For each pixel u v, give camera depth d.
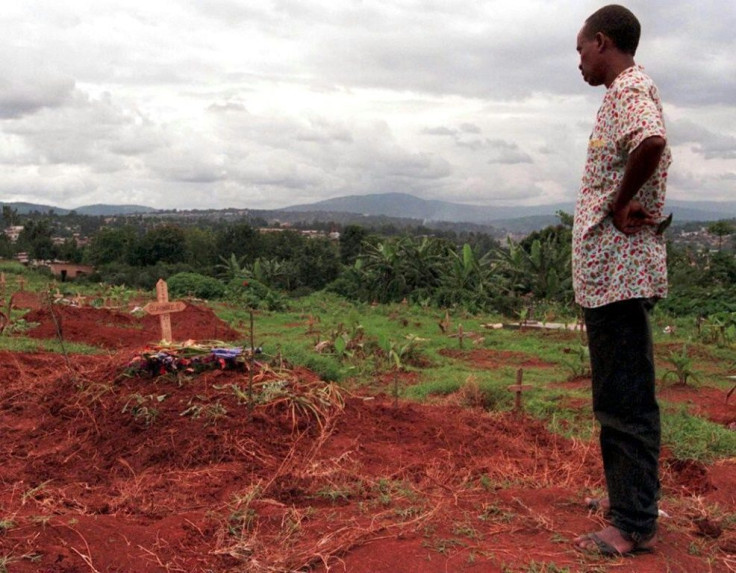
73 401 5.39
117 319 12.89
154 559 2.97
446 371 9.58
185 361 5.46
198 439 4.55
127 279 28.94
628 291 2.94
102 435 4.80
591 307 3.04
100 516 3.39
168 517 3.43
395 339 12.38
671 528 3.35
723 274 22.19
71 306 13.79
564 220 26.75
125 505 3.70
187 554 3.05
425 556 2.96
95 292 21.00
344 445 4.71
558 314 18.94
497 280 21.70
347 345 10.66
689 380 9.18
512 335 13.80
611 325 3.02
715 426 6.29
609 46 3.08
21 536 2.98
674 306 18.72
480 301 20.56
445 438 5.13
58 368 7.11
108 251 40.62
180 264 32.19
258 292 19.83
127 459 4.48
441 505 3.59
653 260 2.98
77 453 4.62
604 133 2.98
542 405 7.18
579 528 3.28
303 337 12.77
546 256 21.38
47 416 5.32
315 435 4.82
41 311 12.04
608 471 3.13
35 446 4.82
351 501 3.74
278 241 39.50
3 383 6.41
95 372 5.86
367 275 23.08
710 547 3.19
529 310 18.20
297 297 25.39
